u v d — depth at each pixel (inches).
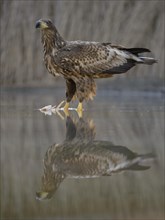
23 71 794.8
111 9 776.3
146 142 344.5
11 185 245.6
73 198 225.9
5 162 291.6
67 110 540.7
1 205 217.6
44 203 219.8
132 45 765.9
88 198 224.2
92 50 531.5
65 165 283.6
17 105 590.6
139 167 276.8
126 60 536.1
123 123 435.8
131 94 707.4
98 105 591.5
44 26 516.4
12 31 802.8
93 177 258.7
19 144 344.2
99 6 780.6
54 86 767.7
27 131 397.4
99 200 220.2
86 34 779.4
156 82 730.2
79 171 271.3
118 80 745.6
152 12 765.9
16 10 807.1
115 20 773.9
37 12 799.1
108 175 262.1
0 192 235.3
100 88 730.8
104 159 296.2
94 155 306.8
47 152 316.5
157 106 568.1
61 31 784.3
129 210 209.2
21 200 224.2
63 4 789.9
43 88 762.8
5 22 808.9
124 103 609.6
